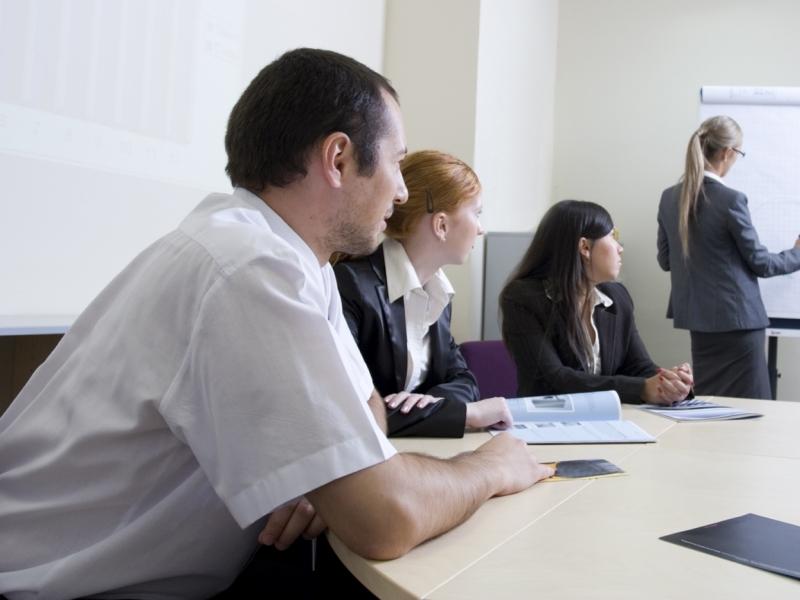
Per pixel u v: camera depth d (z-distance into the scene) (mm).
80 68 1764
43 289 1703
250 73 2320
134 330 720
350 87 800
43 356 1557
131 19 1895
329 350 667
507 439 952
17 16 1608
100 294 816
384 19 3072
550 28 3992
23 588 713
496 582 580
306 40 2574
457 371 1582
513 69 3398
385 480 645
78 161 1771
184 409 673
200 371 663
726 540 676
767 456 1088
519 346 1860
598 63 4043
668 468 997
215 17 2164
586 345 1861
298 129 784
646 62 3947
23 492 754
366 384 1112
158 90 1989
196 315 683
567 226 1869
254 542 809
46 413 765
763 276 2836
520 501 817
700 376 2965
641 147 3955
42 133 1681
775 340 3348
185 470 731
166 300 711
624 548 661
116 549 708
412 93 3041
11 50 1601
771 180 3377
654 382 1656
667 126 3910
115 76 1860
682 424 1396
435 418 1216
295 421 637
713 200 2818
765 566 606
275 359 647
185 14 2062
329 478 631
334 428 641
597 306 1978
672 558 635
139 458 713
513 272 1999
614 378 1711
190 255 717
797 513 781
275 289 671
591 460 1034
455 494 708
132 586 731
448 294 1542
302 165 792
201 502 729
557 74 4121
